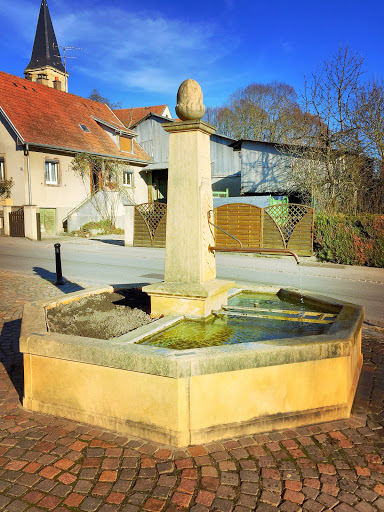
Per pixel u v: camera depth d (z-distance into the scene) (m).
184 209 4.51
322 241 14.92
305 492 2.57
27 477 2.71
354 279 11.48
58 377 3.47
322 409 3.42
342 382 3.48
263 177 21.91
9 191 22.66
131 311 4.95
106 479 2.68
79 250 16.78
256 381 3.17
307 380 3.34
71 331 4.13
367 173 18.69
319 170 19.19
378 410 3.68
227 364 3.05
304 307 5.39
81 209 23.92
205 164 4.64
